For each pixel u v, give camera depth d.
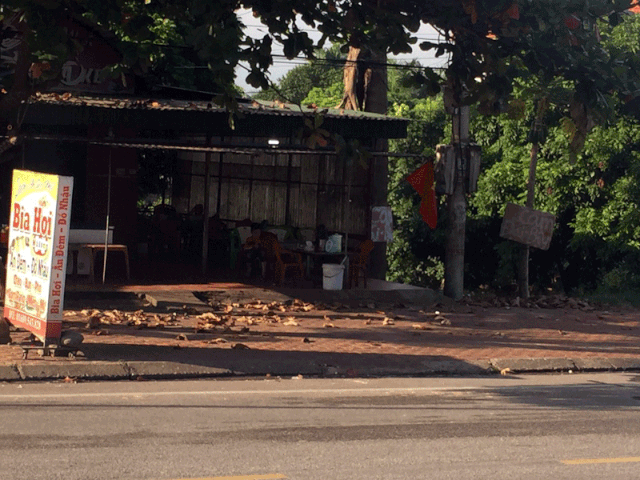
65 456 7.05
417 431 8.42
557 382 11.52
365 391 10.34
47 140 17.62
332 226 22.06
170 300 16.12
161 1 11.86
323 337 13.69
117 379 10.46
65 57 11.09
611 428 8.88
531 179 20.92
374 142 20.39
